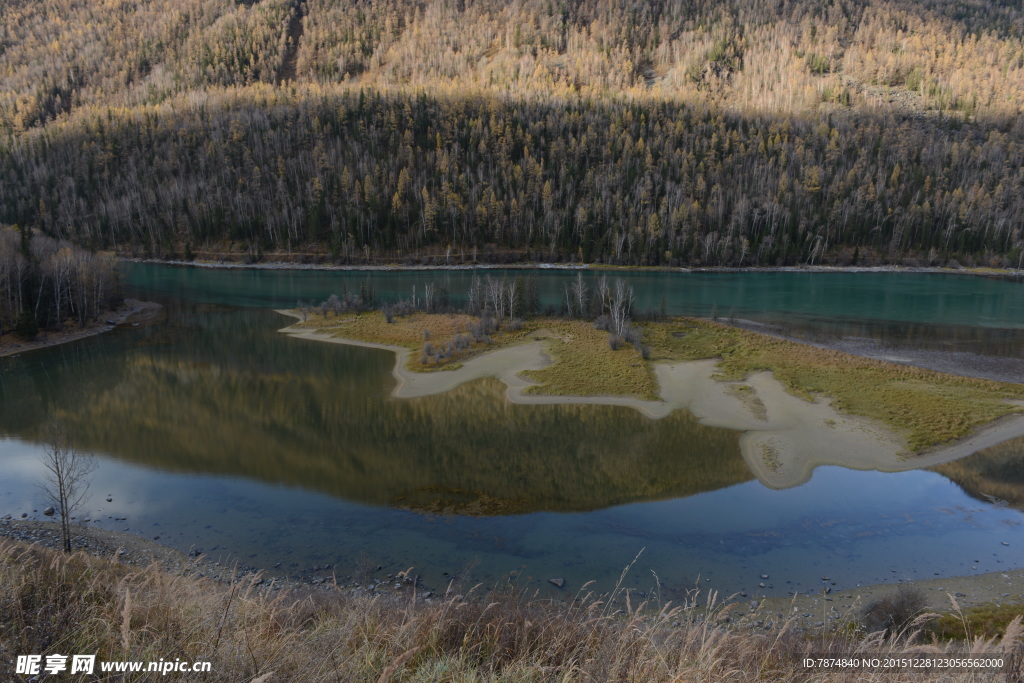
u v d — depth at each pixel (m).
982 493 34.38
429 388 55.22
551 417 47.59
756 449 40.94
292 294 110.44
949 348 69.06
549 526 29.75
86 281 80.62
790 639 9.44
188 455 38.97
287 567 25.02
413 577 24.39
